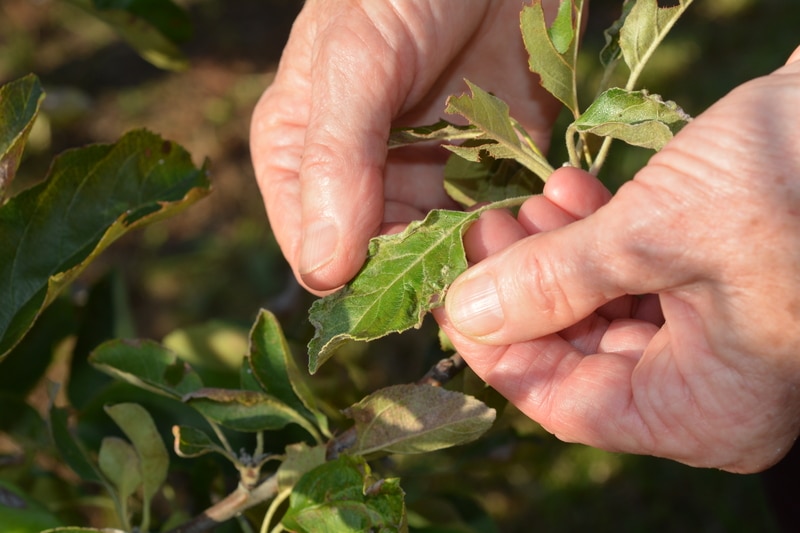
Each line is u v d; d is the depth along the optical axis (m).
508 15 0.53
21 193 0.47
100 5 0.57
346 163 0.47
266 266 1.07
